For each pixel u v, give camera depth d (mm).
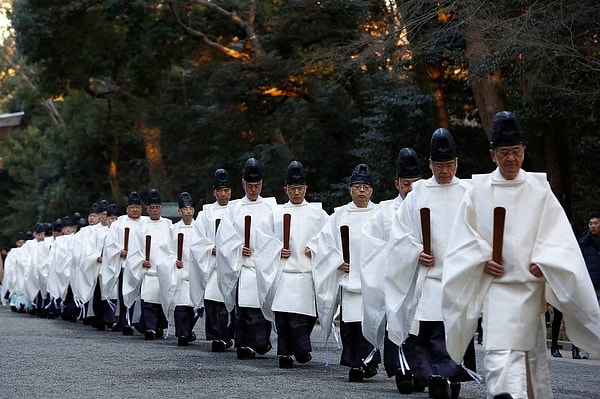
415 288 9367
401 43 21594
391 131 26438
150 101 40531
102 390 9961
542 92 20328
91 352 14422
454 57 21828
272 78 30969
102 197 47344
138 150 46969
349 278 11203
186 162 37969
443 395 9242
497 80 21844
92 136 44062
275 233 12812
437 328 9328
